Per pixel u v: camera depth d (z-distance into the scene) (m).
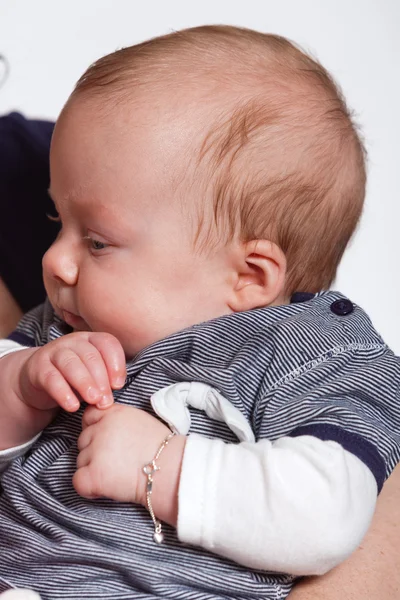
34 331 1.30
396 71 2.26
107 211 1.11
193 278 1.13
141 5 2.10
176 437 0.98
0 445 1.12
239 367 1.07
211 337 1.11
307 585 1.00
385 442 0.98
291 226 1.17
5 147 1.39
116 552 0.98
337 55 2.23
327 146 1.20
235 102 1.14
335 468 0.91
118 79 1.14
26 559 1.01
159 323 1.12
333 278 1.30
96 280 1.12
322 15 2.22
